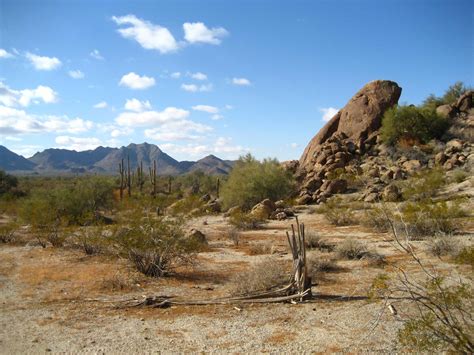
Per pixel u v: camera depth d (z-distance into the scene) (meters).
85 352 6.64
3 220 27.05
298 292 9.18
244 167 35.72
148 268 11.94
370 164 38.09
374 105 44.06
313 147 46.03
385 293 8.75
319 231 20.36
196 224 25.34
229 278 11.54
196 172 82.81
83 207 25.98
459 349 4.75
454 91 48.16
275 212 27.77
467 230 16.53
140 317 8.31
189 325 7.80
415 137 40.19
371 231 18.98
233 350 6.61
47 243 18.42
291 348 6.60
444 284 9.12
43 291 10.32
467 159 33.94
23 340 7.17
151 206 14.86
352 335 6.96
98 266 13.17
